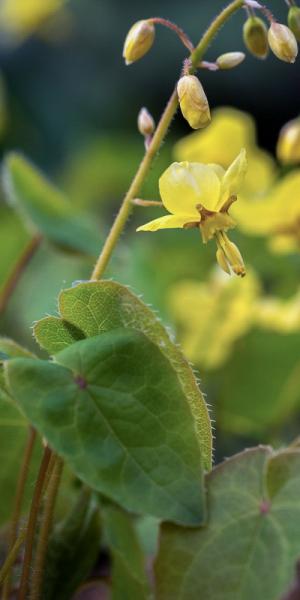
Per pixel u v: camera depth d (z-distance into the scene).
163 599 0.26
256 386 0.44
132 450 0.26
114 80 1.10
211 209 0.28
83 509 0.30
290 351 0.44
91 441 0.26
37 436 0.31
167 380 0.27
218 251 0.28
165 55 1.09
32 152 1.04
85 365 0.27
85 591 0.39
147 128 0.29
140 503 0.26
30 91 1.07
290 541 0.26
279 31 0.29
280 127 1.11
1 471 0.32
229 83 1.10
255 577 0.26
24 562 0.28
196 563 0.26
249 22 0.30
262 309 0.42
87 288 0.27
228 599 0.26
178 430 0.27
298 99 1.10
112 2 1.12
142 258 0.52
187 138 0.42
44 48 1.09
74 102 1.09
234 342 0.44
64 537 0.30
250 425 0.45
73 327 0.28
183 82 0.28
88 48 1.11
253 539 0.26
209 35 0.29
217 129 0.42
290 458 0.27
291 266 0.52
